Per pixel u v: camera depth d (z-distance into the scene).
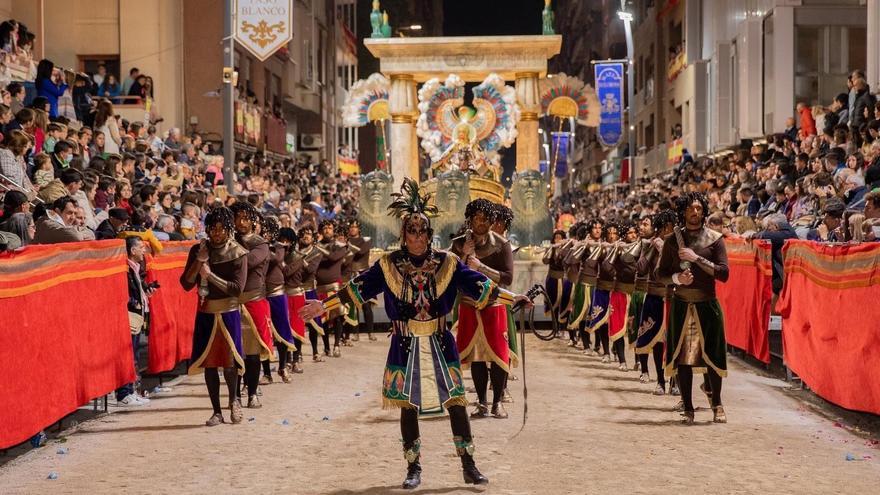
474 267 8.94
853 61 28.77
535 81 24.12
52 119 17.56
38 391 7.94
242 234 10.25
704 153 38.22
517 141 24.41
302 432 8.75
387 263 6.78
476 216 9.01
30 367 7.79
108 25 29.55
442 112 23.33
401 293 6.72
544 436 8.48
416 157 24.94
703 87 38.38
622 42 64.94
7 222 10.25
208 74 31.64
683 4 42.31
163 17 29.53
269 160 33.47
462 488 6.68
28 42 20.17
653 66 54.03
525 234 20.34
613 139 40.94
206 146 27.09
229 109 18.73
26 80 19.97
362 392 11.18
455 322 11.06
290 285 13.01
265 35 17.94
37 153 14.88
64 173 12.82
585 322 15.06
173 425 9.16
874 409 8.51
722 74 34.88
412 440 6.76
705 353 9.01
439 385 6.61
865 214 11.95
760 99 30.70
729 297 14.63
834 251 9.58
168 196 16.42
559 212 42.81
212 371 9.16
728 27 35.12
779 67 28.80
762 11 30.31
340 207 29.25
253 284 10.05
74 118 20.11
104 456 7.82
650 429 8.81
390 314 6.79
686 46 40.34
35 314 7.93
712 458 7.59
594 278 14.61
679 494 6.49
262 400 10.61
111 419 9.52
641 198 29.84
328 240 14.96
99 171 15.45
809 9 28.64
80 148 16.84
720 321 9.08
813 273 10.36
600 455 7.70
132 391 10.47
